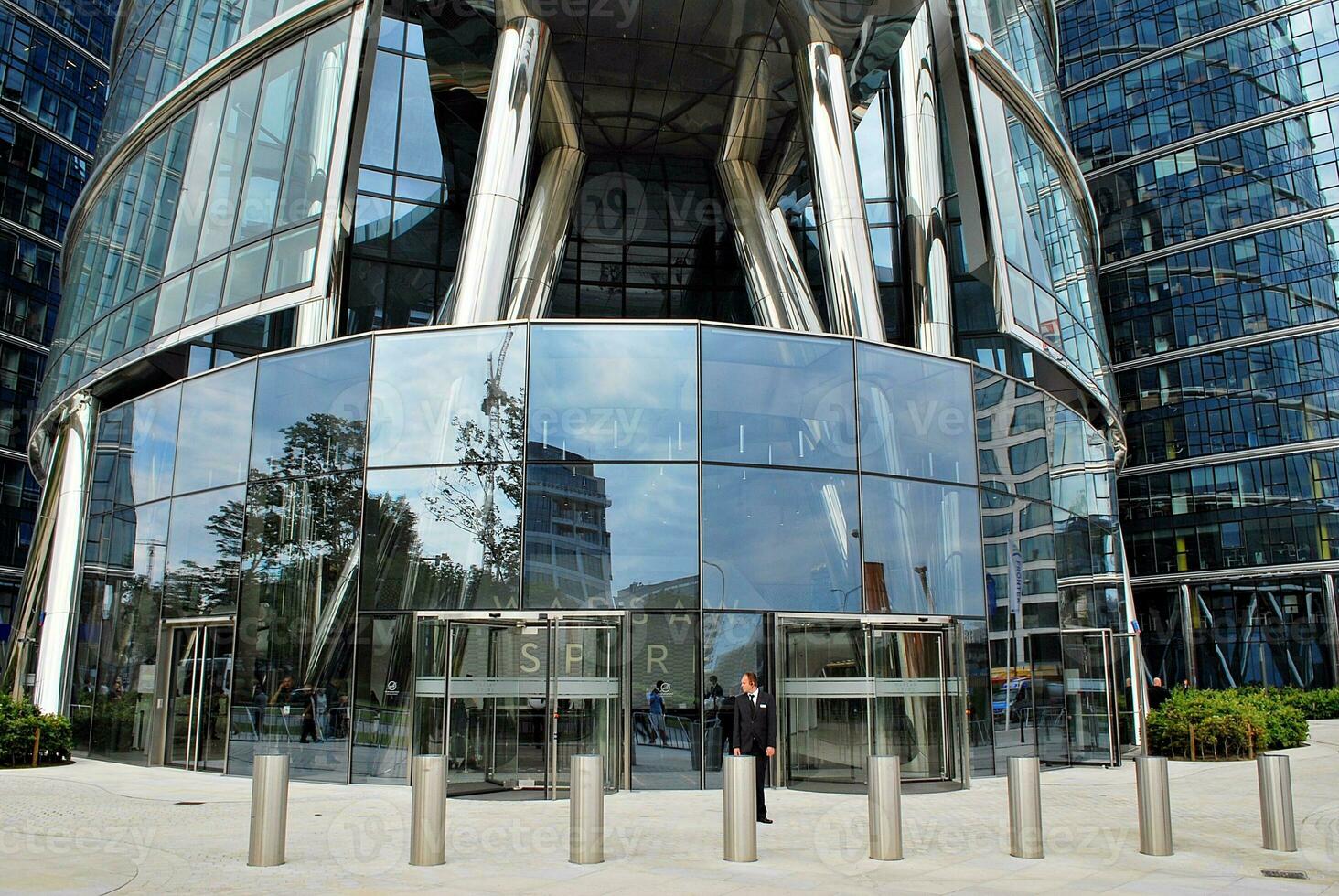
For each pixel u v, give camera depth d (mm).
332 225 17562
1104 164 57188
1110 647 18938
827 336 15875
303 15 19188
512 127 17859
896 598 15438
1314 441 48969
